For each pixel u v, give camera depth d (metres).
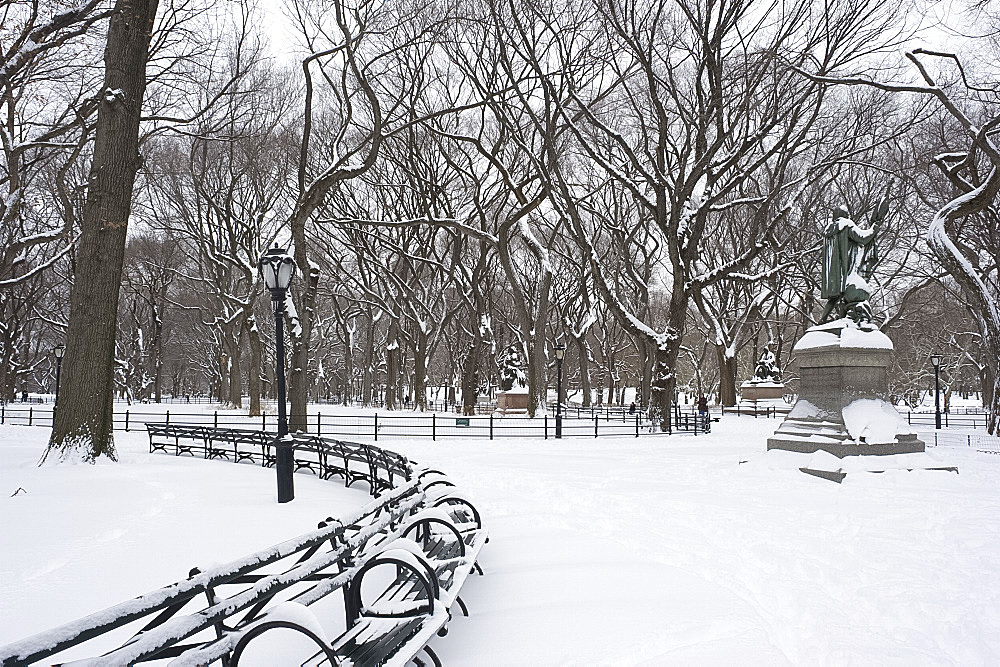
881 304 54.88
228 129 32.47
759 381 51.66
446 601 5.36
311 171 36.81
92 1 17.73
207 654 3.73
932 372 63.56
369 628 4.84
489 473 16.03
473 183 43.25
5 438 24.95
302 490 13.03
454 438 27.12
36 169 31.09
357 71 26.00
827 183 36.91
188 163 39.22
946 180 32.69
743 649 5.06
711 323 48.69
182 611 5.84
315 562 4.94
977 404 82.00
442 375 84.56
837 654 5.05
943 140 30.19
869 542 8.62
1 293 45.00
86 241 16.34
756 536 9.02
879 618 5.91
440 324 51.44
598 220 44.94
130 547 7.87
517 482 14.45
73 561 7.23
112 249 16.45
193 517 9.80
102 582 6.48
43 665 4.73
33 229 38.44
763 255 44.34
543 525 9.91
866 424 15.09
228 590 6.44
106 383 16.52
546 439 26.95
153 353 61.06
